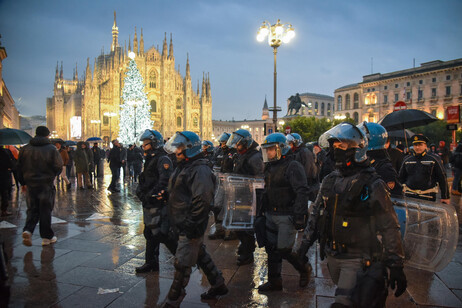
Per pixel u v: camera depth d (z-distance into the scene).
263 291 3.58
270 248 3.55
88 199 10.08
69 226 6.47
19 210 8.13
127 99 55.34
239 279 3.95
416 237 3.21
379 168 3.37
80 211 8.08
